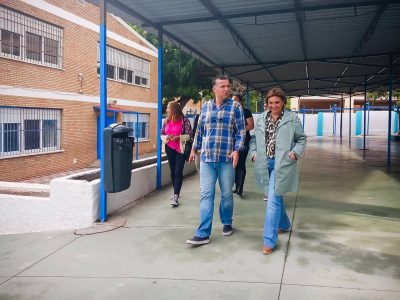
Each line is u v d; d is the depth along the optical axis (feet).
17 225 18.17
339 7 20.83
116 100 64.59
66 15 50.88
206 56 35.29
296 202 19.79
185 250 13.34
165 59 81.41
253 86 58.49
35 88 46.14
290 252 12.66
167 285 10.69
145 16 22.86
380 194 21.57
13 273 12.19
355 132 106.11
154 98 79.20
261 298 9.65
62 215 17.35
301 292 9.87
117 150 16.37
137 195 21.21
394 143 70.44
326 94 77.20
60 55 50.34
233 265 11.82
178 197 20.07
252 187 24.38
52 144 50.06
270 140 12.96
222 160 13.83
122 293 10.38
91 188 16.84
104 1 16.56
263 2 20.48
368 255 12.18
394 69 43.70
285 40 29.37
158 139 23.86
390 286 10.03
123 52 67.15
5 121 42.29
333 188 23.59
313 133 104.88
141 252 13.38
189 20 23.41
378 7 21.56
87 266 12.41
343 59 37.76
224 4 20.75
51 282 11.35
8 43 42.27
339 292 9.78
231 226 14.87
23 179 44.32
